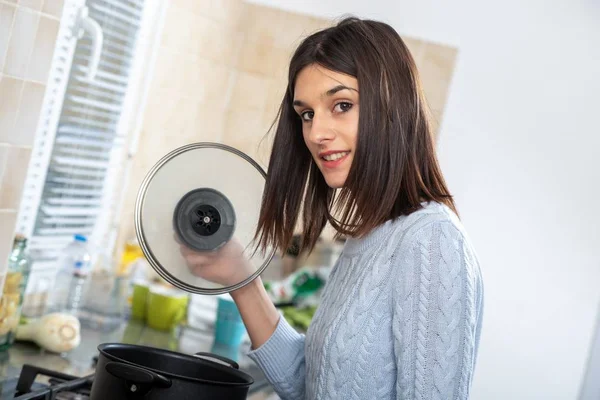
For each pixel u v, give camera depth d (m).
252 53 3.51
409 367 1.27
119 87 2.87
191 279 1.52
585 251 3.55
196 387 1.35
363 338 1.33
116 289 2.51
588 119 3.49
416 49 3.48
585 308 3.57
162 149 3.21
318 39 1.38
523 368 3.62
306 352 1.50
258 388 2.18
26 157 1.81
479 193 3.57
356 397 1.35
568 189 3.54
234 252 1.54
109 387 1.36
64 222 2.67
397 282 1.31
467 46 3.49
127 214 3.08
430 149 1.40
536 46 3.48
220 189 1.53
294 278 3.41
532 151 3.53
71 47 2.44
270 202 1.54
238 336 2.62
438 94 3.50
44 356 2.05
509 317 3.62
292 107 1.51
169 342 2.51
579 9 3.44
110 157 2.92
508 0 3.47
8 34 1.68
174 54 3.12
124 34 2.83
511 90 3.50
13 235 1.84
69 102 2.57
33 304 2.38
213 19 3.29
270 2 3.47
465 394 1.26
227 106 3.54
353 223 1.39
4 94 1.71
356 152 1.34
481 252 3.60
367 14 3.45
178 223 1.50
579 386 3.59
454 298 1.25
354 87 1.34
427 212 1.33
